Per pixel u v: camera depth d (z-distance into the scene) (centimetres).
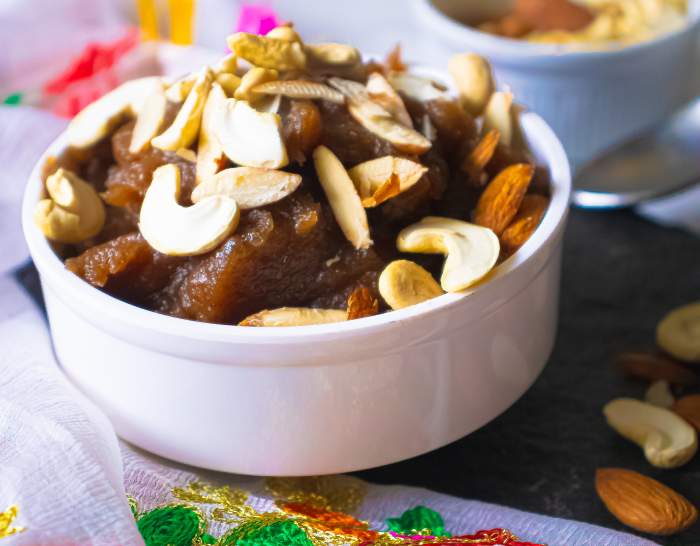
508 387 35
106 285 34
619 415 37
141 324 32
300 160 34
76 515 31
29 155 44
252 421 33
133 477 34
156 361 33
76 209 35
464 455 37
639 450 37
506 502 36
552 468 37
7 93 49
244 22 50
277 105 35
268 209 33
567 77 49
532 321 35
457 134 36
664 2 53
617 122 50
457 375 33
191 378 33
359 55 37
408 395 33
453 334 33
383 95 35
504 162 36
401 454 34
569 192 35
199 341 32
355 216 34
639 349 40
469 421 34
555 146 37
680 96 52
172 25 52
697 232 46
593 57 48
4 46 50
